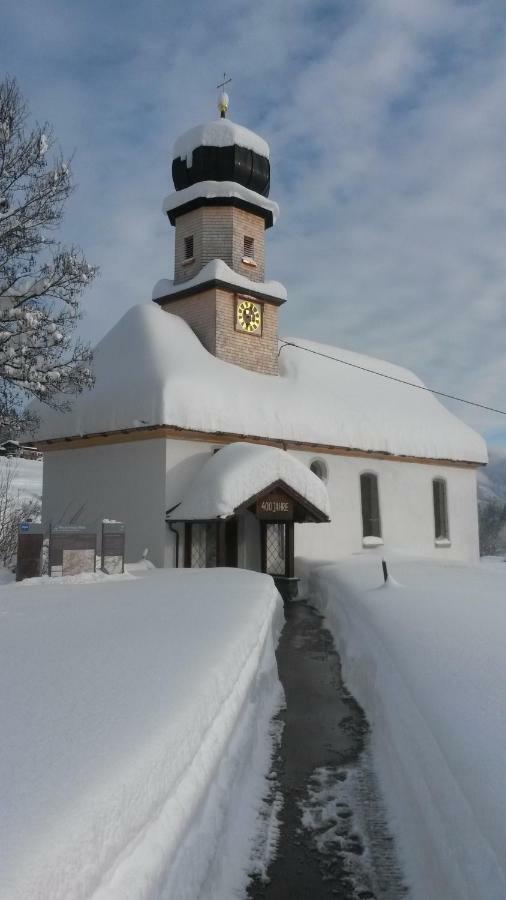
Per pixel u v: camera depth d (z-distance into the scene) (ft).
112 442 58.44
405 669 19.81
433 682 17.53
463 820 11.19
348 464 71.00
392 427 75.31
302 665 30.99
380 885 13.01
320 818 15.78
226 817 13.94
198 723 13.21
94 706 13.33
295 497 53.83
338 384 78.07
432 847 12.30
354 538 70.44
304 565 59.62
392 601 32.14
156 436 54.70
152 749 10.96
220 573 42.88
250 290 68.80
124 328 64.18
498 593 34.63
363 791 17.16
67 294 44.60
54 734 11.63
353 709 24.06
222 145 70.28
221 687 15.96
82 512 60.23
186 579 39.09
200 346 65.16
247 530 59.16
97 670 16.35
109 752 10.73
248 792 16.34
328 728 22.04
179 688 14.69
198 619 24.12
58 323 44.32
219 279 66.13
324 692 26.45
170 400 52.75
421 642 22.40
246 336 69.10
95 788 9.29
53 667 16.70
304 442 63.72
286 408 63.52
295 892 12.84
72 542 40.29
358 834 14.98
